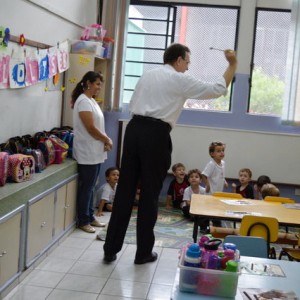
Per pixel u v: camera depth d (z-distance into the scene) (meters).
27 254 3.10
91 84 4.09
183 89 3.22
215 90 3.14
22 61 3.45
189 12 5.64
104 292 3.00
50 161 3.77
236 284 1.77
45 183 3.35
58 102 4.46
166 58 3.38
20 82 3.43
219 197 3.84
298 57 5.29
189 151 5.67
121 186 3.45
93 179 4.22
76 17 4.73
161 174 3.39
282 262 2.16
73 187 4.11
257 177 5.61
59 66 4.18
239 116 5.63
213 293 1.78
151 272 3.38
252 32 5.52
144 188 3.38
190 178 5.16
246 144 5.59
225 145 5.61
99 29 4.79
